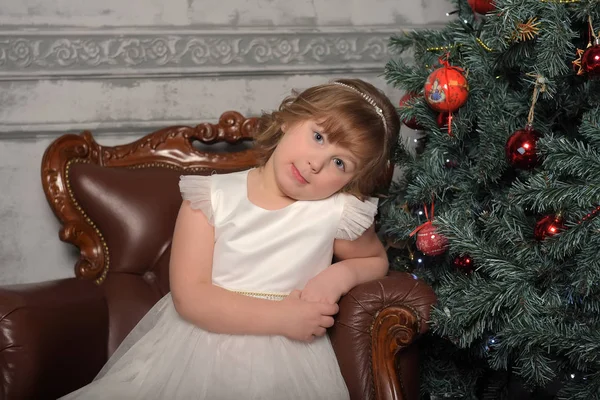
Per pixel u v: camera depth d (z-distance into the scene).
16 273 2.31
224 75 2.41
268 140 1.72
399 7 2.54
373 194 2.01
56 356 1.61
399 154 2.02
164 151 2.20
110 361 1.67
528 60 1.72
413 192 1.87
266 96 2.46
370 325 1.56
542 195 1.53
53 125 2.29
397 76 1.93
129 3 2.32
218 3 2.38
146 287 1.99
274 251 1.64
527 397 2.21
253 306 1.52
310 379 1.49
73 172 2.04
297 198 1.65
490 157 1.71
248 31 2.40
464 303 1.65
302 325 1.52
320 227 1.65
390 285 1.57
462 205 1.84
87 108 2.32
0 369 1.51
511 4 1.54
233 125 2.23
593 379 1.64
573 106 1.75
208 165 2.21
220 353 1.51
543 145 1.55
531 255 1.66
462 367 2.11
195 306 1.54
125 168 2.15
